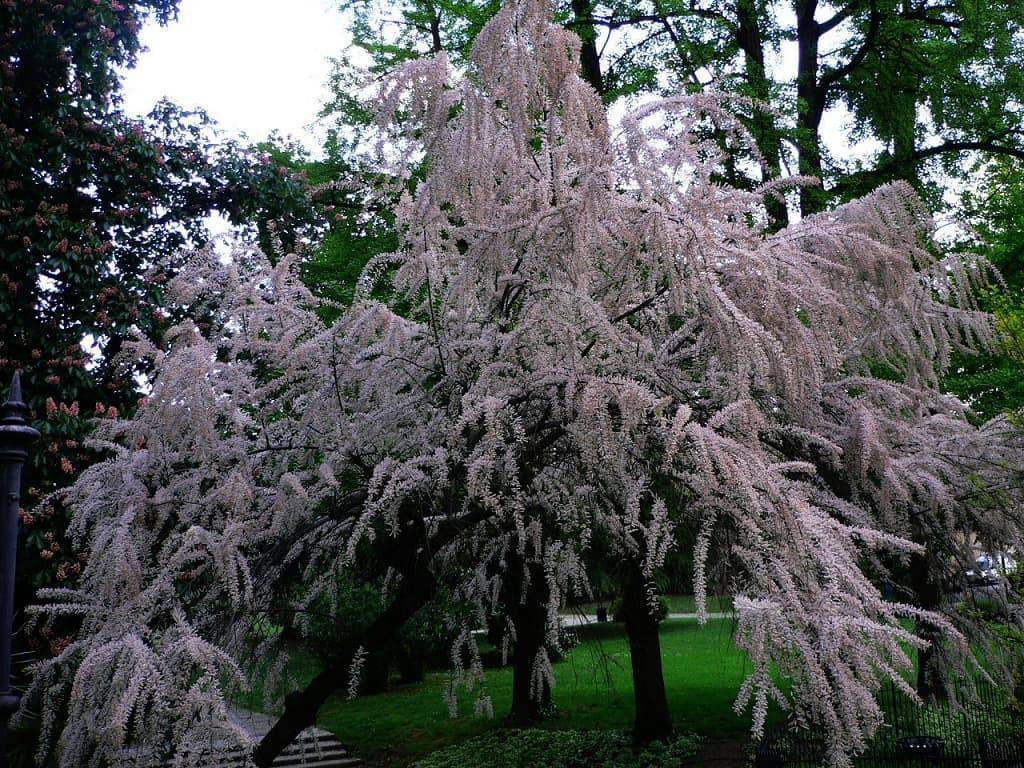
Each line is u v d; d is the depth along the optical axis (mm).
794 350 4117
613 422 4035
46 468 7141
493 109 3783
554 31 3598
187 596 4449
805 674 3100
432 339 4719
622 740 8094
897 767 5605
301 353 4387
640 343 4621
